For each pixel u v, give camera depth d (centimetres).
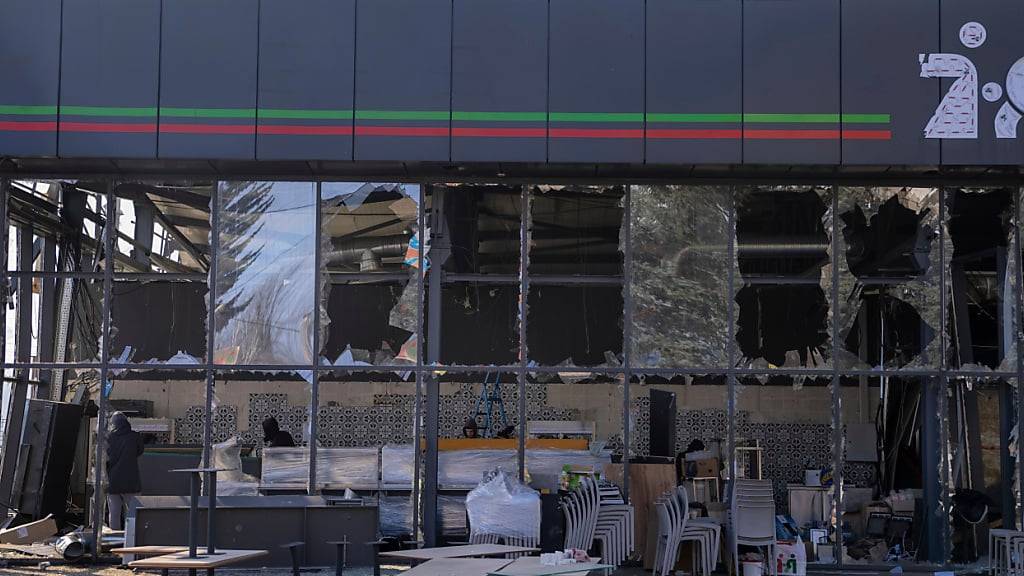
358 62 1202
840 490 1262
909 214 1284
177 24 1203
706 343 1275
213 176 1279
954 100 1190
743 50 1198
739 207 1291
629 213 1286
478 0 1207
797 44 1198
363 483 1260
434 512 1259
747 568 1185
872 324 1283
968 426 1269
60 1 1202
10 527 1316
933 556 1262
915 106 1191
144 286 1391
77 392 1370
